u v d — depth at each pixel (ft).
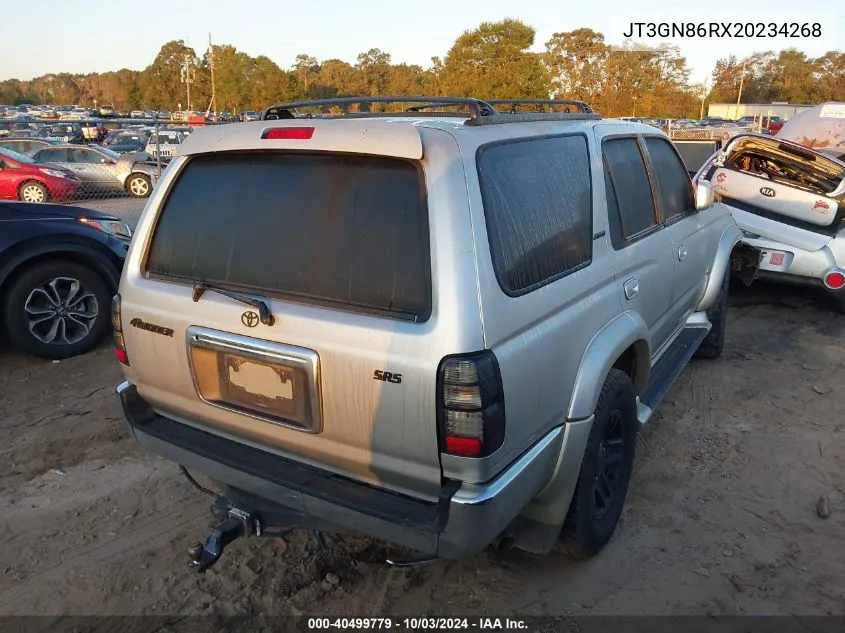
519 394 7.83
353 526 8.05
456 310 7.26
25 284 17.97
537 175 9.03
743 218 23.04
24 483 12.80
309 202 8.43
